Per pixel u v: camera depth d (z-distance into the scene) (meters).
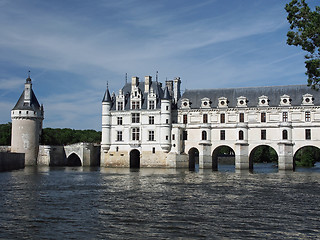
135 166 111.50
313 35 51.56
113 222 29.61
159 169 98.50
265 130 96.25
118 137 109.00
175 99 109.94
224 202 38.44
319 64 51.53
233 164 160.88
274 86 99.50
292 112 94.25
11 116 117.12
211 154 100.62
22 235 26.05
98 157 126.19
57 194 44.09
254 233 26.64
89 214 32.41
